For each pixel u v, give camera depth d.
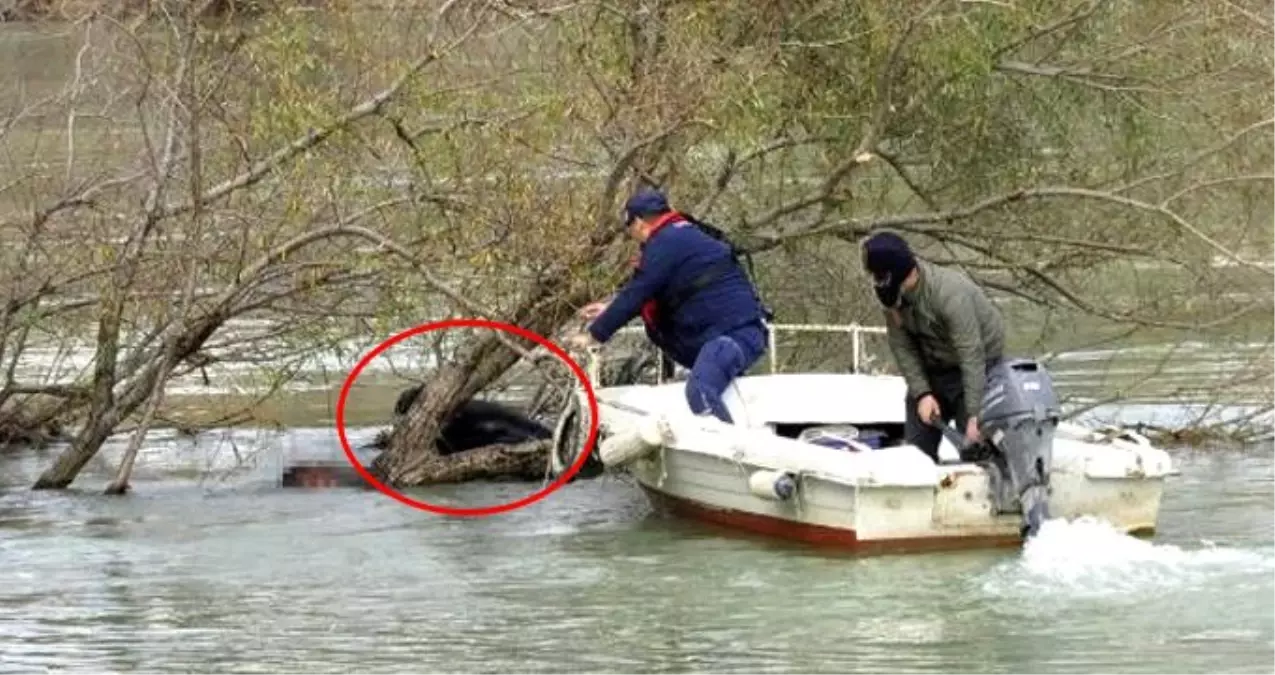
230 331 50.31
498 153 45.31
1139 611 32.28
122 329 50.19
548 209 45.47
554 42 46.53
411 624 33.12
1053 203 54.12
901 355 37.16
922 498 35.81
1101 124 53.34
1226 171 52.25
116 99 46.81
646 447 40.41
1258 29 50.72
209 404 57.03
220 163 46.06
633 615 33.28
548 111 45.06
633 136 46.03
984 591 33.69
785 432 42.12
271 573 37.41
